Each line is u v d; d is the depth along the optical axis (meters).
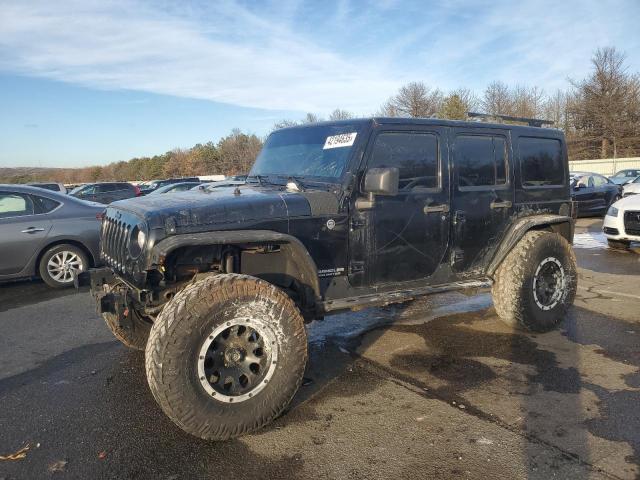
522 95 48.59
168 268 3.36
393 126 3.92
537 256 4.73
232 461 2.88
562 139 5.25
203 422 2.91
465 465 2.78
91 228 7.40
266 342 3.10
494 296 4.88
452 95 43.81
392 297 3.95
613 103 40.88
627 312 5.59
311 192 3.66
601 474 2.67
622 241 9.48
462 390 3.72
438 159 4.21
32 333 5.29
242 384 3.09
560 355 4.37
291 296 3.75
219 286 2.99
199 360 2.90
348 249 3.77
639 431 3.09
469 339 4.84
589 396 3.57
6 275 6.95
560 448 2.92
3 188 7.10
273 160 4.43
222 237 3.13
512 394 3.63
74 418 3.42
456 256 4.38
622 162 35.12
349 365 4.25
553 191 5.11
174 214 3.17
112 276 3.92
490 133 4.58
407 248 4.06
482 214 4.51
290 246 3.48
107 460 2.91
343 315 5.69
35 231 7.05
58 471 2.81
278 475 2.74
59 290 7.21
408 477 2.69
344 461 2.85
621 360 4.23
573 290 5.05
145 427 3.28
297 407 3.51
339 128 4.00
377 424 3.25
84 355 4.62
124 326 3.55
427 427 3.20
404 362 4.29
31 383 4.02
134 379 4.05
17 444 3.10
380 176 3.46
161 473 2.78
